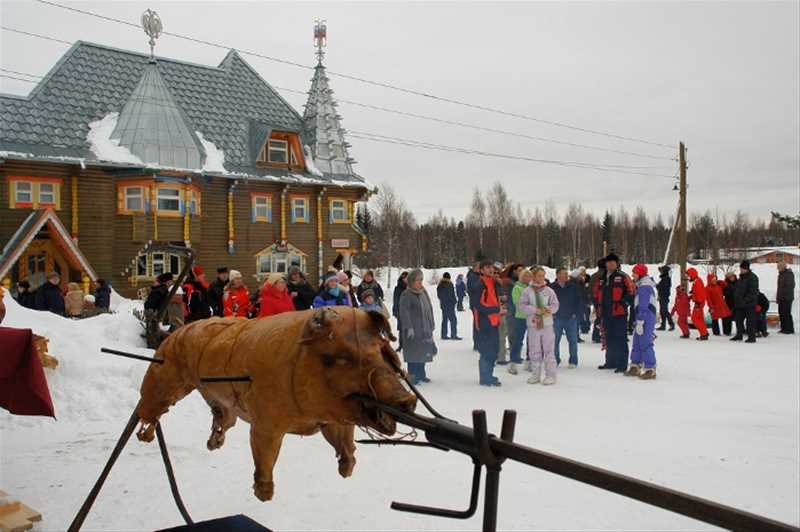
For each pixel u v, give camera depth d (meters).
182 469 6.33
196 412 8.80
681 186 28.83
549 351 10.98
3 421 8.20
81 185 25.97
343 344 3.25
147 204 26.91
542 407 8.99
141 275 27.45
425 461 6.55
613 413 8.53
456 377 11.84
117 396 9.24
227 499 5.49
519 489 5.64
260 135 31.92
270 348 3.55
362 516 5.08
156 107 28.19
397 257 76.44
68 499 5.52
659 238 106.94
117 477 6.09
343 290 11.12
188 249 4.92
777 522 1.73
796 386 10.38
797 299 23.16
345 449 3.81
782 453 6.59
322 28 35.69
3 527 4.75
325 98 35.47
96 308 19.14
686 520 4.90
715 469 6.09
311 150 34.62
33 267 24.86
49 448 7.12
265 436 3.60
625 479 2.00
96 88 28.52
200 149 29.50
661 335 18.62
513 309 12.38
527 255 91.25
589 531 4.72
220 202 30.20
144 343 12.12
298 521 5.00
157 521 5.02
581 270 18.31
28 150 24.70
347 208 35.34
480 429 2.34
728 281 18.20
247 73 34.81
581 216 97.88
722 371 11.92
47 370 9.19
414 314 10.97
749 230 109.00
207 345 4.07
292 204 33.00
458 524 4.89
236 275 12.04
